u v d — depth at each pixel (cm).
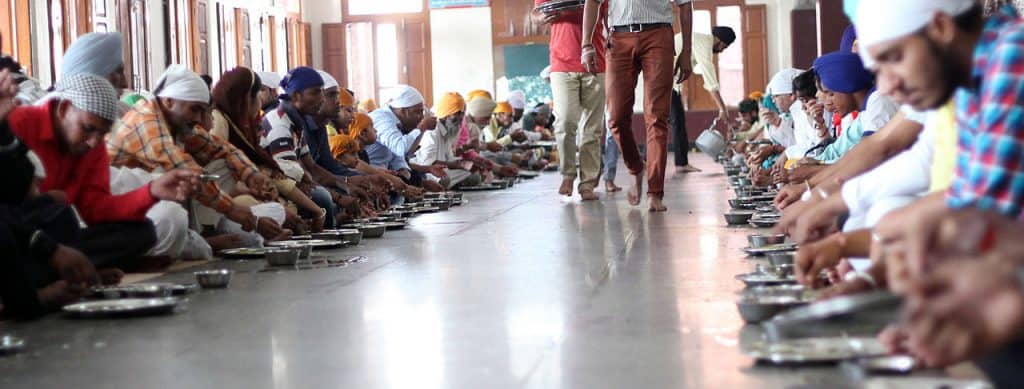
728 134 1534
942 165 236
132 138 470
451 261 429
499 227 588
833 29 1031
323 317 300
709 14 2172
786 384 198
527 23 2212
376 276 388
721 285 335
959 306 110
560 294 330
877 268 218
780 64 2167
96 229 392
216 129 546
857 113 533
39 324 302
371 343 260
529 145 1427
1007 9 184
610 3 663
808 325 214
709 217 600
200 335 277
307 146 673
